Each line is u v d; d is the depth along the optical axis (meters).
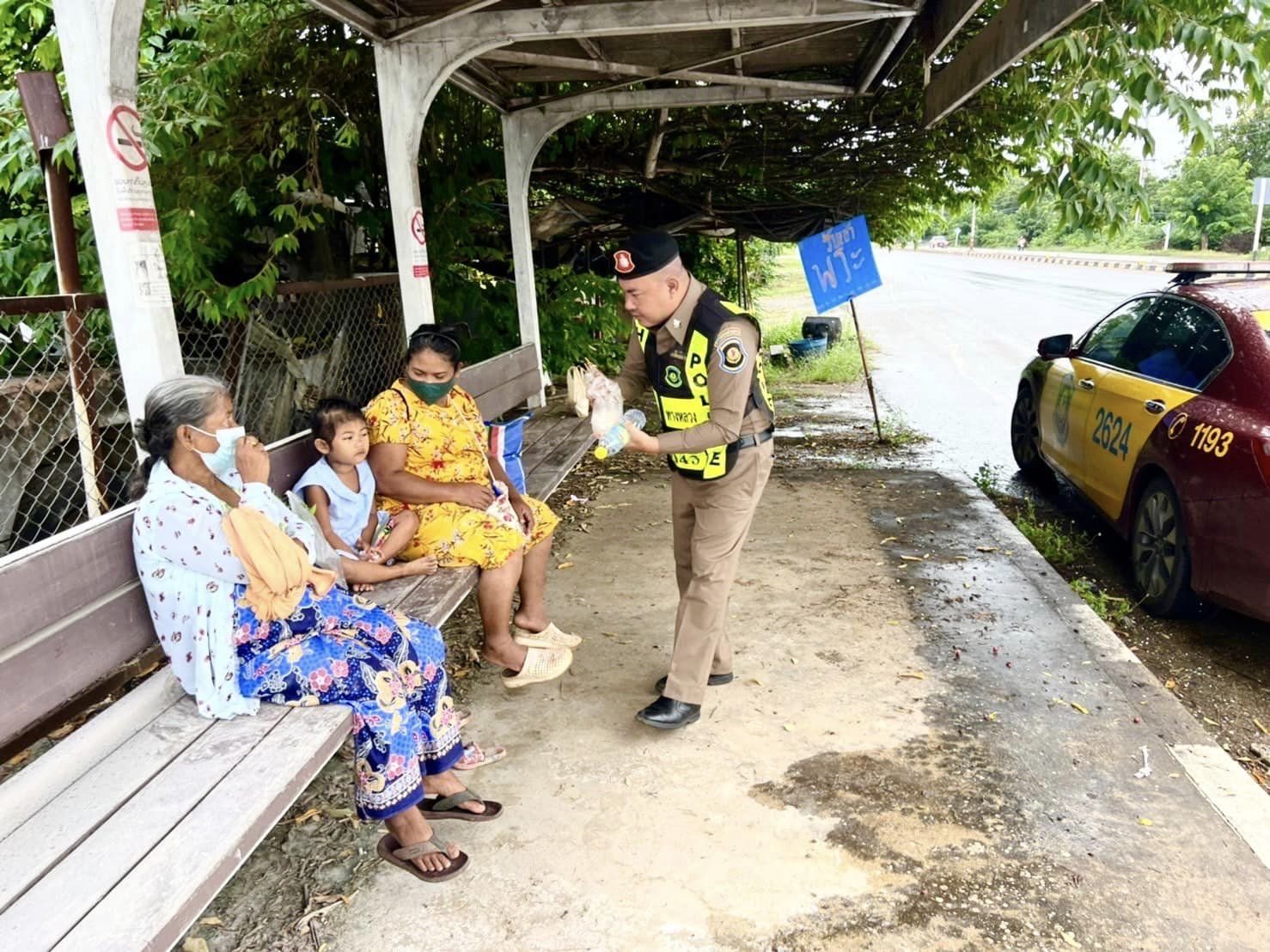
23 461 4.41
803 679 3.58
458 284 8.14
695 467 2.97
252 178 5.78
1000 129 7.64
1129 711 3.33
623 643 3.94
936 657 3.75
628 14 4.43
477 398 5.02
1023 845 2.61
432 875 2.47
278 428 5.65
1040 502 6.41
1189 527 3.96
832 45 5.97
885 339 15.61
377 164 6.83
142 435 2.25
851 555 4.95
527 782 2.95
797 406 9.87
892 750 3.09
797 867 2.53
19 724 1.96
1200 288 4.71
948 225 10.45
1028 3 3.79
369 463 3.15
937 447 7.91
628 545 5.21
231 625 2.24
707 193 9.77
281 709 2.28
